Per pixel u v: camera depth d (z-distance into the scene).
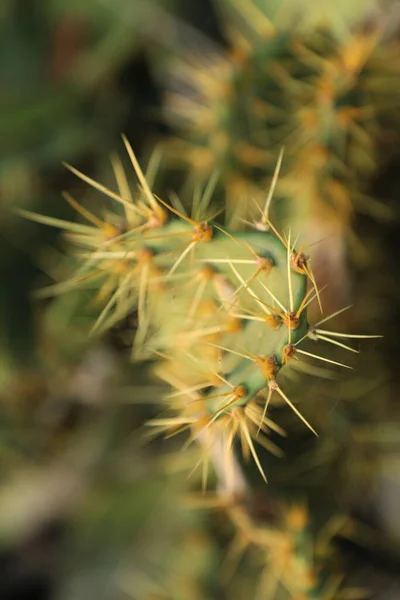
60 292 0.86
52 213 0.92
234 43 0.89
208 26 0.93
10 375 0.91
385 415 0.81
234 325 0.68
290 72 0.80
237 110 0.80
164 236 0.68
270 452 0.75
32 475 0.94
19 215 0.92
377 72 0.78
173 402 0.73
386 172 0.84
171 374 0.72
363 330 0.81
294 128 0.81
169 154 0.87
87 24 0.93
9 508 0.95
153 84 0.93
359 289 0.82
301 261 0.65
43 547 0.96
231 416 0.65
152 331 0.78
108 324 0.75
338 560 0.78
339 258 0.80
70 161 0.92
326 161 0.78
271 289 0.66
